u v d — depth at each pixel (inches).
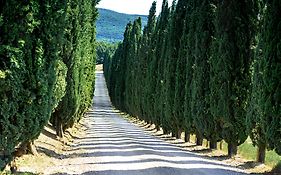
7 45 420.5
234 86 920.3
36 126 511.8
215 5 1084.5
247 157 954.1
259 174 717.3
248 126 805.9
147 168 690.8
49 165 684.7
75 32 1030.4
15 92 440.8
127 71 3181.6
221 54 928.9
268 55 689.0
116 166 710.5
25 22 441.1
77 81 1101.1
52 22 537.3
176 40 1505.9
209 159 892.6
